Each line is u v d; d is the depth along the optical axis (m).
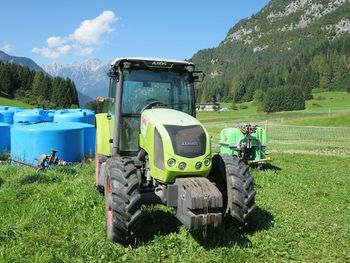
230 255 5.38
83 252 5.38
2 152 13.79
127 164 5.92
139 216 5.50
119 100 6.66
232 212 5.81
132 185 5.58
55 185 8.98
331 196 9.31
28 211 6.97
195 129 5.71
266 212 7.48
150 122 5.91
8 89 128.88
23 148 12.20
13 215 6.77
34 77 136.75
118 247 5.54
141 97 6.79
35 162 12.00
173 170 5.44
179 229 6.27
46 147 12.12
